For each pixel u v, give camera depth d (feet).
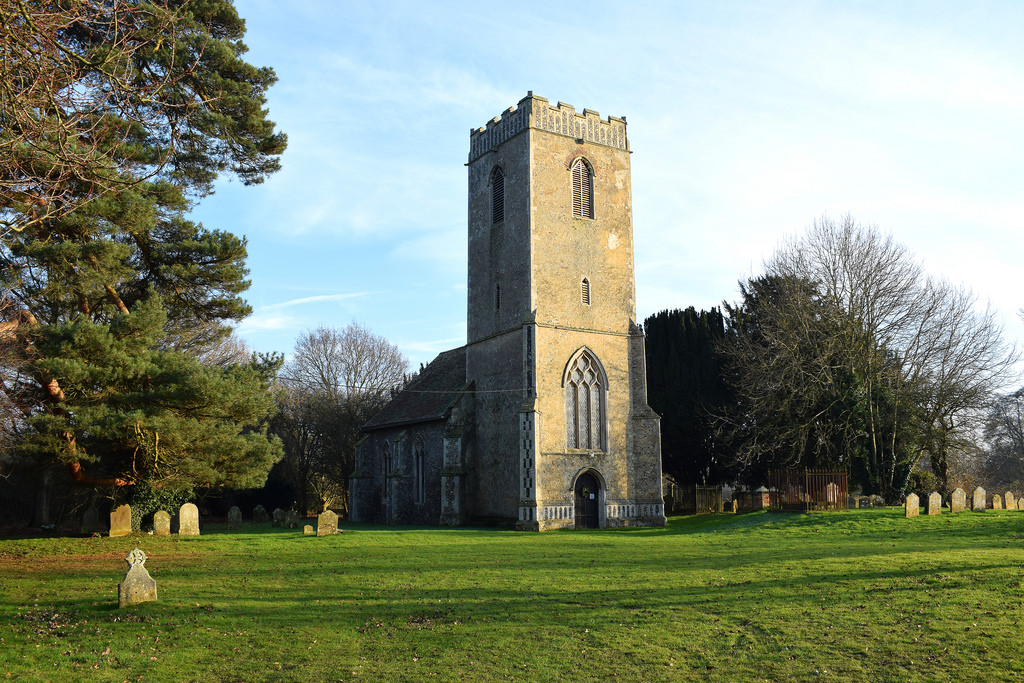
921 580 53.98
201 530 132.87
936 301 136.67
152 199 79.77
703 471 168.45
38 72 29.63
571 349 134.41
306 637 44.62
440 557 79.66
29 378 87.71
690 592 54.95
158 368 86.74
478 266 148.56
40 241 75.41
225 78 86.79
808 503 117.91
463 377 154.61
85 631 46.03
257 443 98.17
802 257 150.00
